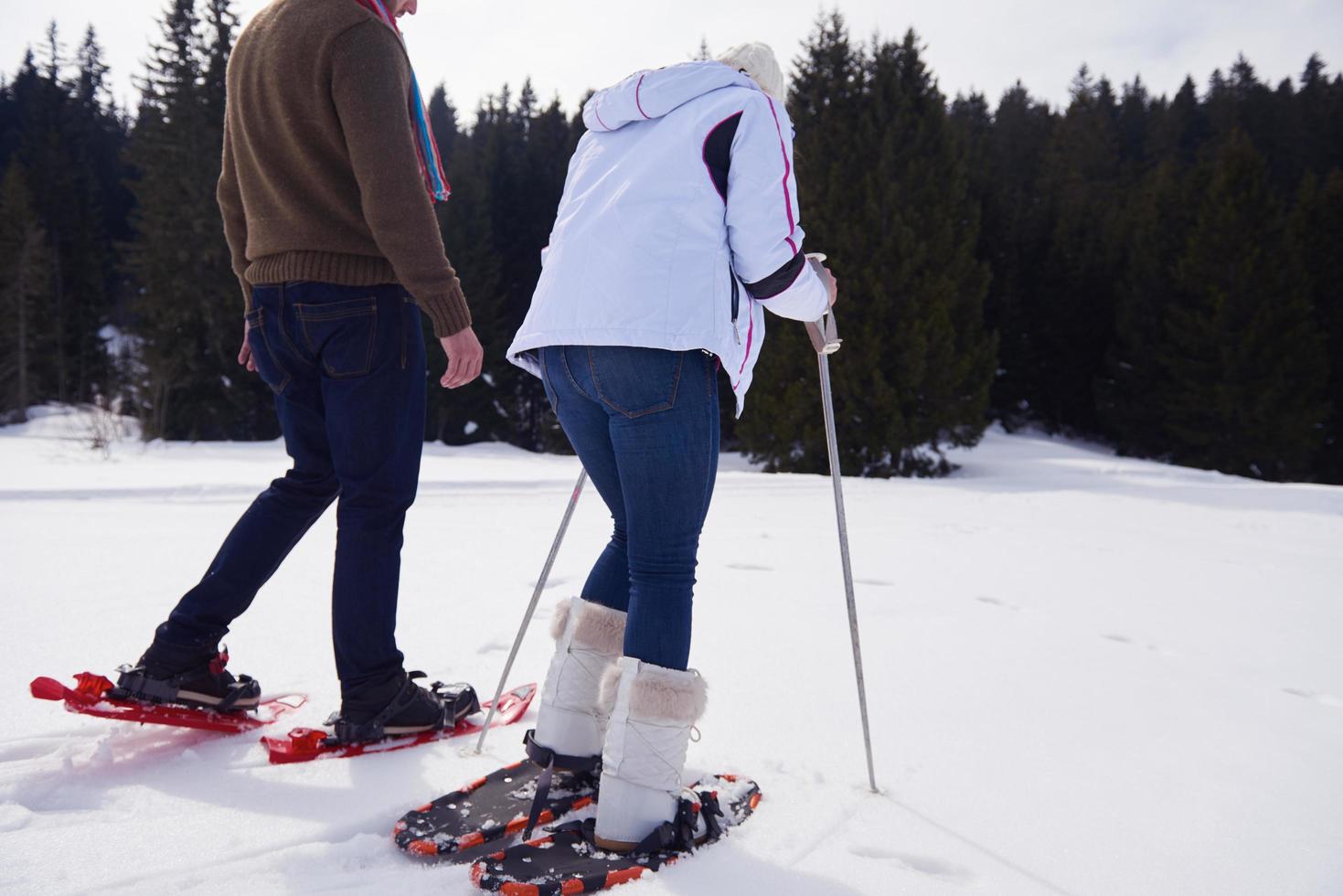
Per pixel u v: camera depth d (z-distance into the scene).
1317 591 4.30
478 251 25.59
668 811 1.38
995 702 2.23
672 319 1.38
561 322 1.45
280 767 1.64
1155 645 3.03
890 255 16.55
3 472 8.89
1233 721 2.16
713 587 3.66
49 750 1.69
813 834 1.44
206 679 1.75
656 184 1.43
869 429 16.56
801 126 20.19
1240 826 1.53
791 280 1.47
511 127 36.59
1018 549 5.36
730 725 1.98
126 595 3.08
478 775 1.64
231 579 1.75
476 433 25.27
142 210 24.47
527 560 4.21
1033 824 1.52
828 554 4.75
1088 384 26.44
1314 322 22.28
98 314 32.69
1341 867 1.38
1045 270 26.75
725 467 18.41
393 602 1.78
